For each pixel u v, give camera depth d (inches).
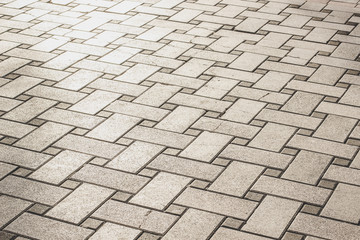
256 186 82.3
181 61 108.9
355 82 102.8
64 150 88.5
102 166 85.7
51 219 77.7
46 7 128.6
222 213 78.3
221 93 100.4
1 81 103.5
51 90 101.3
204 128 92.7
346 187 82.1
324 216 77.9
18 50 112.3
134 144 89.6
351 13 124.7
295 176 83.9
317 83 102.5
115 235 75.5
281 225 76.7
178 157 87.1
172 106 97.5
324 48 112.3
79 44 114.3
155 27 120.0
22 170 84.9
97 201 80.1
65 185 82.6
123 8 127.9
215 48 112.7
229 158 87.0
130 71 106.1
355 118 94.5
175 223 77.1
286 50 111.8
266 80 103.5
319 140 90.2
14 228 76.5
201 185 82.5
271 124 93.4
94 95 100.0
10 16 124.6
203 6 128.3
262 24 120.5
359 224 76.8
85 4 129.9
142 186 82.4
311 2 129.7
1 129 92.5
